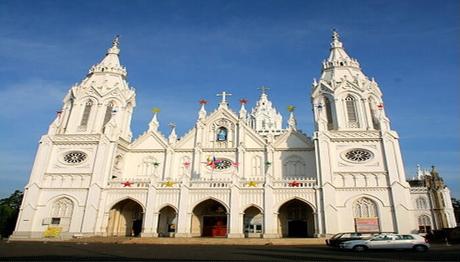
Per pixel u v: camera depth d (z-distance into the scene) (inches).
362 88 2471.7
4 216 3046.3
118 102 2642.7
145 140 2657.5
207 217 2311.8
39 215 2201.0
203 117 2655.0
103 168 2273.6
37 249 1315.2
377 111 2460.6
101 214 2177.7
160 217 2347.4
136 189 2210.9
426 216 2928.2
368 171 2170.3
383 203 2085.4
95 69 2760.8
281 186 2143.2
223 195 2123.5
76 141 2396.7
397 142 2242.9
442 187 3026.6
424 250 1322.6
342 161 2222.0
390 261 922.1
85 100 2568.9
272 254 1160.8
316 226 2038.6
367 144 2263.8
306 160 2447.1
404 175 2128.4
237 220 2037.4
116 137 2447.1
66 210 2218.3
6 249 1294.3
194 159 2492.6
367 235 1499.8
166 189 2174.0
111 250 1305.4
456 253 1193.4
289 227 2256.4
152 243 1838.1
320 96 2576.3
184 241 1867.6
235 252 1246.3
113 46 2918.3
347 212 2076.8
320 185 2130.9
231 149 2518.5
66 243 1785.2
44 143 2390.5
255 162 2485.2
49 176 2305.6
